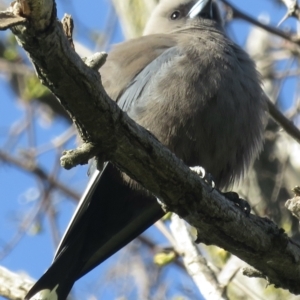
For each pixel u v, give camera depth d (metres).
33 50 6.36
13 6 6.13
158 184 7.70
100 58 6.77
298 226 11.98
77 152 7.11
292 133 11.36
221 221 8.16
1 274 9.34
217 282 9.84
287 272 8.63
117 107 7.02
